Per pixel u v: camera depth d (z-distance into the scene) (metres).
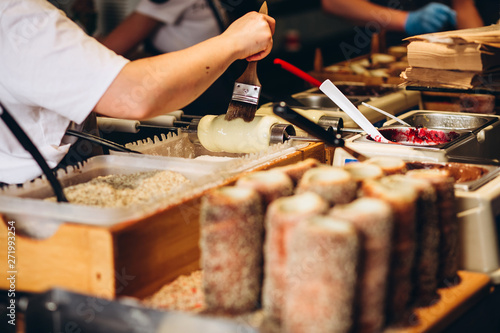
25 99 1.37
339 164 1.64
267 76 4.62
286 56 4.95
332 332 0.81
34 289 1.10
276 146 1.49
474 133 1.76
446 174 1.11
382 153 1.59
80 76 1.31
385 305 0.92
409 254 0.94
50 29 1.31
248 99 1.61
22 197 1.25
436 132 1.81
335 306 0.81
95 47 1.34
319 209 0.87
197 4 2.52
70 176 1.40
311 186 0.96
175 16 2.52
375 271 0.86
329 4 3.45
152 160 1.44
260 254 0.94
